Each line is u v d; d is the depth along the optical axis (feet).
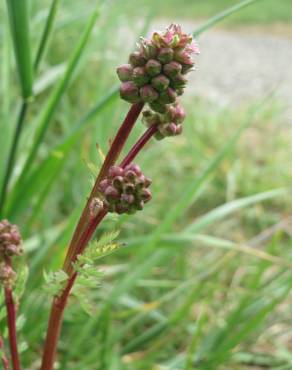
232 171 1.50
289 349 0.97
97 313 0.87
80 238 0.37
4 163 0.87
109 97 0.76
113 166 0.35
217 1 4.52
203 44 3.53
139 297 1.05
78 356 0.84
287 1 4.42
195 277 0.91
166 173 1.54
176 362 0.80
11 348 0.41
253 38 3.75
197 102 2.04
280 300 0.78
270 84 2.73
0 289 0.43
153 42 0.33
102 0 0.76
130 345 0.85
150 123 0.37
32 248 0.92
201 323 0.72
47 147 1.39
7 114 0.91
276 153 1.77
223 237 1.35
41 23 1.17
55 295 0.39
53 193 1.17
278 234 0.87
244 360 0.87
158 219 1.29
